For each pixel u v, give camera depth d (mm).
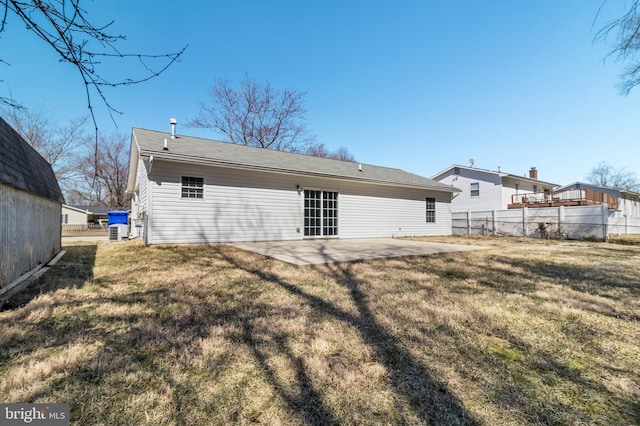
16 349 2104
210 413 1467
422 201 14320
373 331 2508
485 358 2059
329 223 11359
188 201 8516
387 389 1684
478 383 1755
